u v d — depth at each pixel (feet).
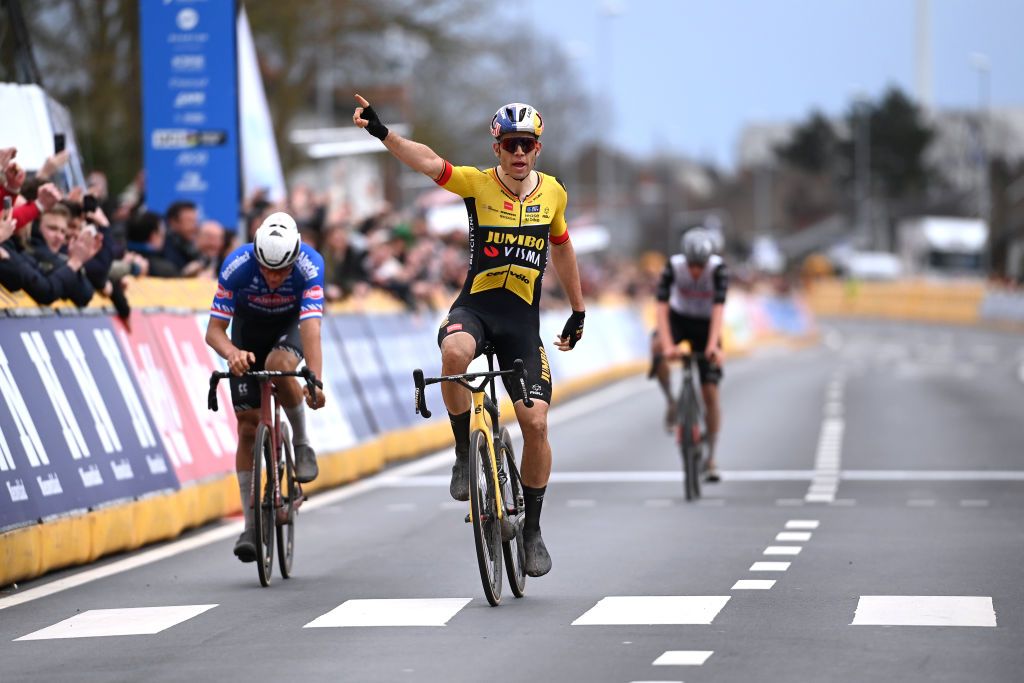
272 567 90.38
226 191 162.20
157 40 162.30
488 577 75.66
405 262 203.21
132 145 262.06
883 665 61.82
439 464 158.51
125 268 108.58
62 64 253.85
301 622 74.08
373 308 170.81
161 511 103.91
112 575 90.48
